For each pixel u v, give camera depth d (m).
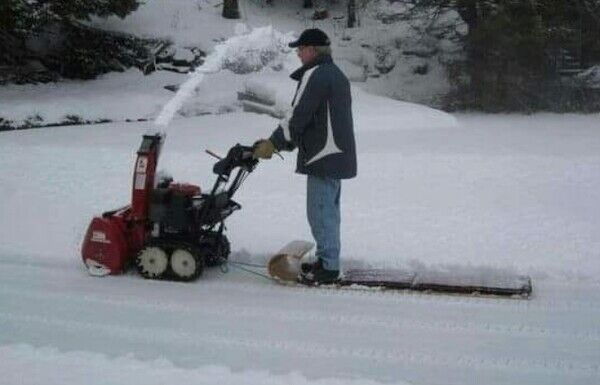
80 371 4.52
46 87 17.61
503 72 17.36
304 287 6.16
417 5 19.22
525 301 5.79
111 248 6.36
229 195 6.40
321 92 5.81
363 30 21.95
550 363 4.71
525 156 9.80
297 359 4.77
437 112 14.70
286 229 7.45
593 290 6.00
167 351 4.90
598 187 8.45
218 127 13.20
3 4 15.49
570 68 17.55
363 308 5.68
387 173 9.12
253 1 23.66
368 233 7.25
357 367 4.65
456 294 5.96
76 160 9.88
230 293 6.02
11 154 10.23
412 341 5.06
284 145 5.96
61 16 16.58
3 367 4.57
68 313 5.58
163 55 19.17
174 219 6.23
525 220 7.46
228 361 4.74
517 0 16.73
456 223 7.44
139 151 6.29
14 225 7.69
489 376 4.54
